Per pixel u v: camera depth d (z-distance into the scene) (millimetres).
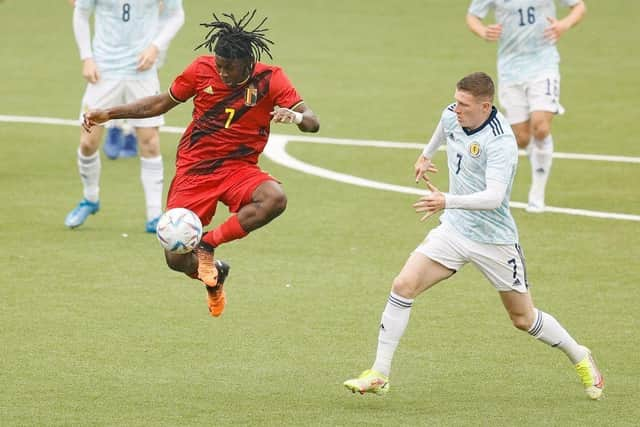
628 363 30438
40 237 42969
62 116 67125
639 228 45312
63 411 26281
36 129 63562
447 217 27656
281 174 54312
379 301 35906
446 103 72000
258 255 41219
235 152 29344
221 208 48375
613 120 67438
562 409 26953
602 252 41906
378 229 45031
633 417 26391
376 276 38688
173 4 44188
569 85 78250
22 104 70250
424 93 75062
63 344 31312
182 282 37688
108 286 37031
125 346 31266
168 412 26344
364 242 43125
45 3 112438
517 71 47625
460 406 27125
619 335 32781
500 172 26188
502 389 28438
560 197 50594
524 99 47844
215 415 26203
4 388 27797
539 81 47219
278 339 32125
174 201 29828
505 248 27234
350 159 57594
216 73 28797
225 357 30562
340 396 27750
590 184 52875
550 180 53781
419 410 26812
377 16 106688
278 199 28922
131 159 57812
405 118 67625
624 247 42562
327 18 105062
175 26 44188
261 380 28812
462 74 81562
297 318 34094
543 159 47438
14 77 78812
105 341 31656
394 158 57906
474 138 26688
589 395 27703
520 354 31188
